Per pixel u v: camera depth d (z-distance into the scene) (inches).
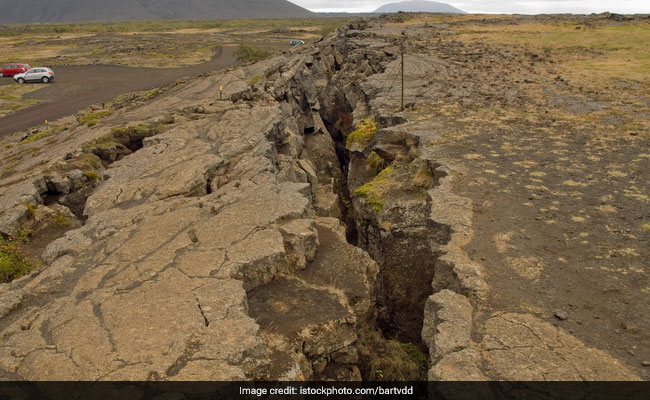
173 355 244.1
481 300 288.0
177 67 2397.9
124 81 1995.6
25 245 481.7
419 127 693.9
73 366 240.5
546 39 1769.2
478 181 476.7
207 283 309.0
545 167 512.4
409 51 1497.3
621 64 1220.5
